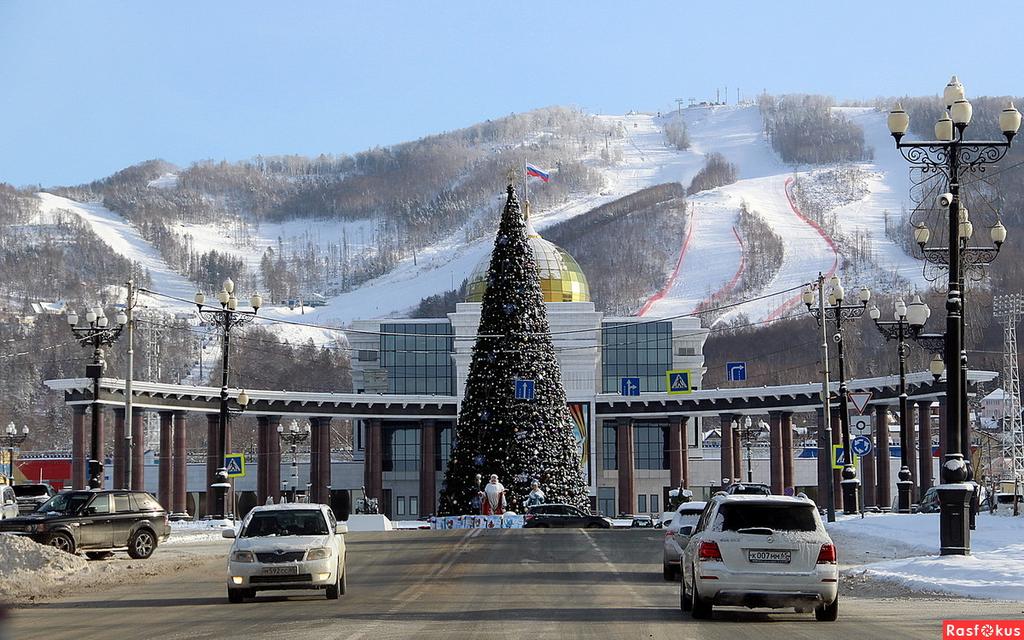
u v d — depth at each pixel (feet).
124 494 137.59
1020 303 328.90
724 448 337.93
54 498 135.85
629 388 339.16
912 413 291.38
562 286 356.18
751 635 65.36
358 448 394.11
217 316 210.38
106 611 83.87
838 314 204.85
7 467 380.99
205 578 112.16
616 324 385.09
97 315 203.92
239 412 265.95
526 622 72.18
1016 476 269.03
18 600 93.15
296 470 363.56
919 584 92.63
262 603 87.97
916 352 618.44
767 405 330.34
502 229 238.07
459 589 96.17
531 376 234.17
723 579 72.08
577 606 82.33
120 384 272.72
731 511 74.08
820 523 73.87
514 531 183.21
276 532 91.30
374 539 163.63
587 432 339.16
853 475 202.59
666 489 376.27
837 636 64.59
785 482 333.83
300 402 328.70
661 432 378.53
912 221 142.92
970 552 108.88
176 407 294.25
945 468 109.60
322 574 88.07
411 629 68.64
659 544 150.20
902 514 190.70
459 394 353.10
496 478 223.92
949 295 112.98
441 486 375.86
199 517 378.94
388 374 388.98
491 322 235.81
